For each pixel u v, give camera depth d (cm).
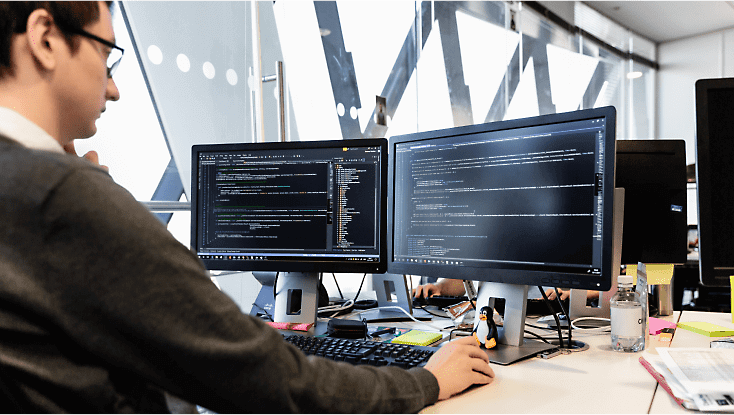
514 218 107
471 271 113
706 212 87
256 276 152
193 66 291
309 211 133
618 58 669
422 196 123
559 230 100
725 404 73
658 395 82
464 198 115
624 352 110
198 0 290
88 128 63
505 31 476
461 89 439
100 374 50
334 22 345
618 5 585
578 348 112
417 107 403
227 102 305
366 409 62
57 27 56
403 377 72
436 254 120
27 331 47
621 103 680
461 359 85
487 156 111
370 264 130
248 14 309
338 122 353
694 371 85
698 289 274
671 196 148
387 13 375
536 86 529
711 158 87
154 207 235
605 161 94
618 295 115
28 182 47
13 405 47
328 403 58
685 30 673
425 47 405
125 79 268
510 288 113
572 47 580
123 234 47
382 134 378
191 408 66
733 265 86
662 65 723
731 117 87
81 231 46
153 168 286
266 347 53
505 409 76
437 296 177
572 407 77
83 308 46
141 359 49
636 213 148
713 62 677
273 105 319
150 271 47
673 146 148
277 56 323
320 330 132
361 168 130
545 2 512
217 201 140
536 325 140
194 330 48
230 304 53
